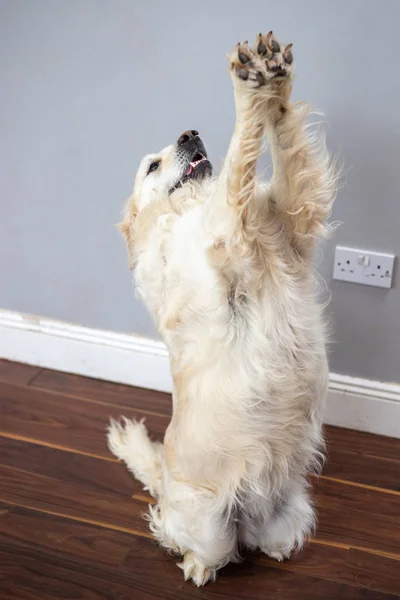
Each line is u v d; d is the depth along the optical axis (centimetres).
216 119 222
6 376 280
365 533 214
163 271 179
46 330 278
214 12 208
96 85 229
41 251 265
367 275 227
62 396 270
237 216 153
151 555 208
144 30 216
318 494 227
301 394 177
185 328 174
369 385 243
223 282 165
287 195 164
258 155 152
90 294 267
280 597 196
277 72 144
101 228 252
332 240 227
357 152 213
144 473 229
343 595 196
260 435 179
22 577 200
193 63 217
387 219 219
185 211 180
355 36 199
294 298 168
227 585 200
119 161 239
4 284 277
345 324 238
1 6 227
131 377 275
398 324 232
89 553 208
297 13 201
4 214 263
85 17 220
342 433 250
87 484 232
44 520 218
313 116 213
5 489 228
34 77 234
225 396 174
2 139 249
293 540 204
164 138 231
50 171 249
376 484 231
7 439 249
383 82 202
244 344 169
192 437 182
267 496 191
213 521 190
